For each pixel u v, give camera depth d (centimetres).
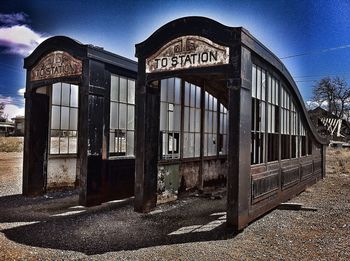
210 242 456
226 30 512
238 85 498
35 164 795
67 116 870
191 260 390
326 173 1317
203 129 873
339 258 403
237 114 496
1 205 695
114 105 763
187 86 816
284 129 770
